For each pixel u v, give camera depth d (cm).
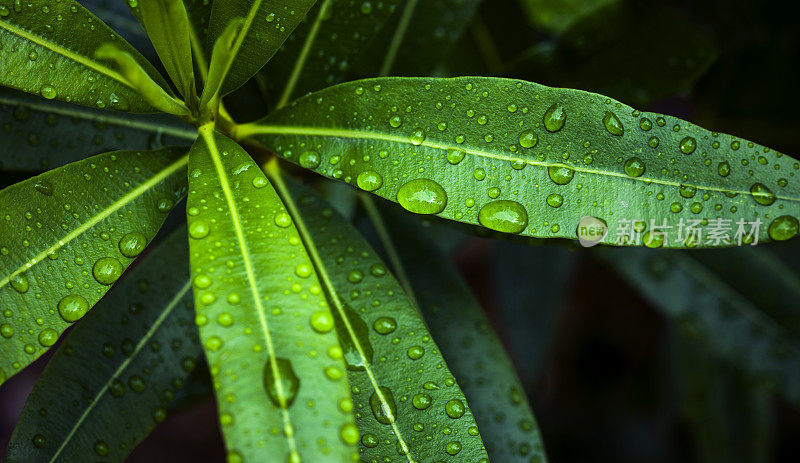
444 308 32
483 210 26
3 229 26
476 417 31
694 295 36
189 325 30
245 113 30
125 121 30
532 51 34
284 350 24
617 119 26
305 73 29
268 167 30
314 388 24
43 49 27
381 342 28
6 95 29
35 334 26
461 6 32
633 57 34
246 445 24
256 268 25
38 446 28
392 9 29
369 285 28
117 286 30
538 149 26
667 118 26
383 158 27
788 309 36
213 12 27
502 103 27
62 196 27
